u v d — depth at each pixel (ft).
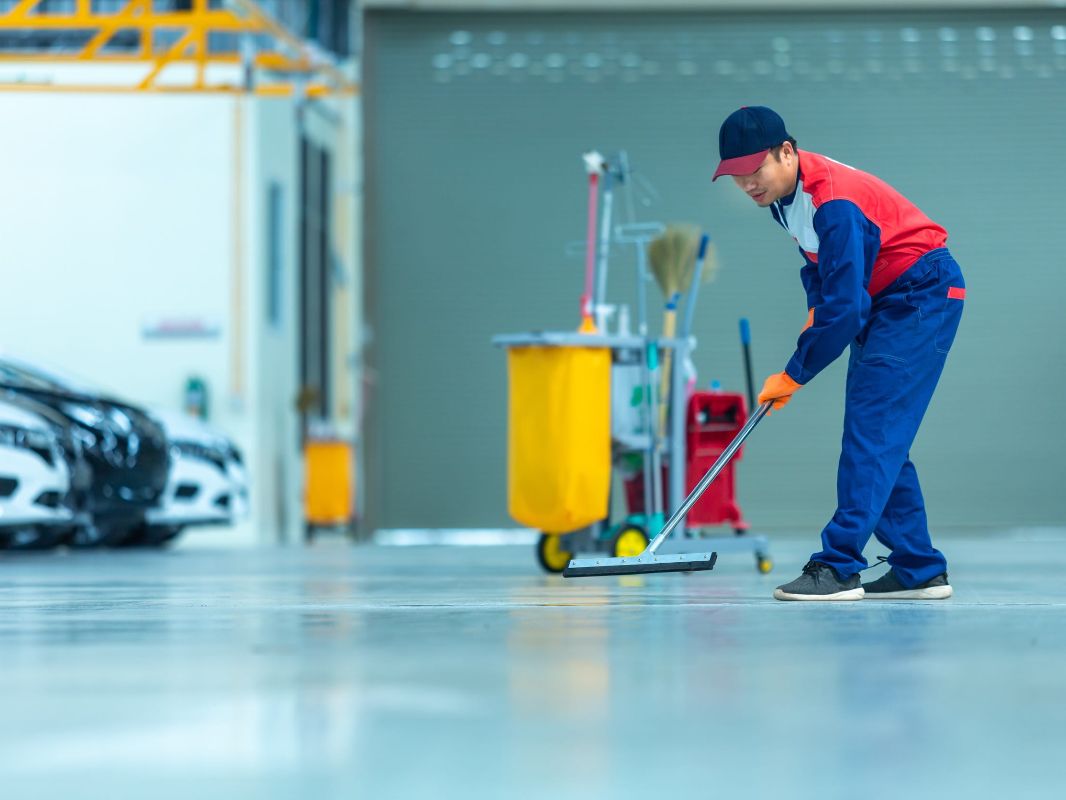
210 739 5.94
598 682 7.75
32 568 27.20
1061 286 53.26
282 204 59.93
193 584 20.56
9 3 56.70
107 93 53.83
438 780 5.03
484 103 53.83
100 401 36.04
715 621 11.94
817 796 4.74
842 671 8.21
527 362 22.98
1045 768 5.28
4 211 55.47
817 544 41.75
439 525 53.47
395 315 53.67
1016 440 52.80
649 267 24.71
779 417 52.54
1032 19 53.52
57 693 7.43
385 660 8.93
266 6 57.16
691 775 5.12
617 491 48.08
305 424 63.52
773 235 53.16
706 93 53.78
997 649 9.47
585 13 53.72
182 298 55.21
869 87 53.78
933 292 15.01
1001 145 53.62
